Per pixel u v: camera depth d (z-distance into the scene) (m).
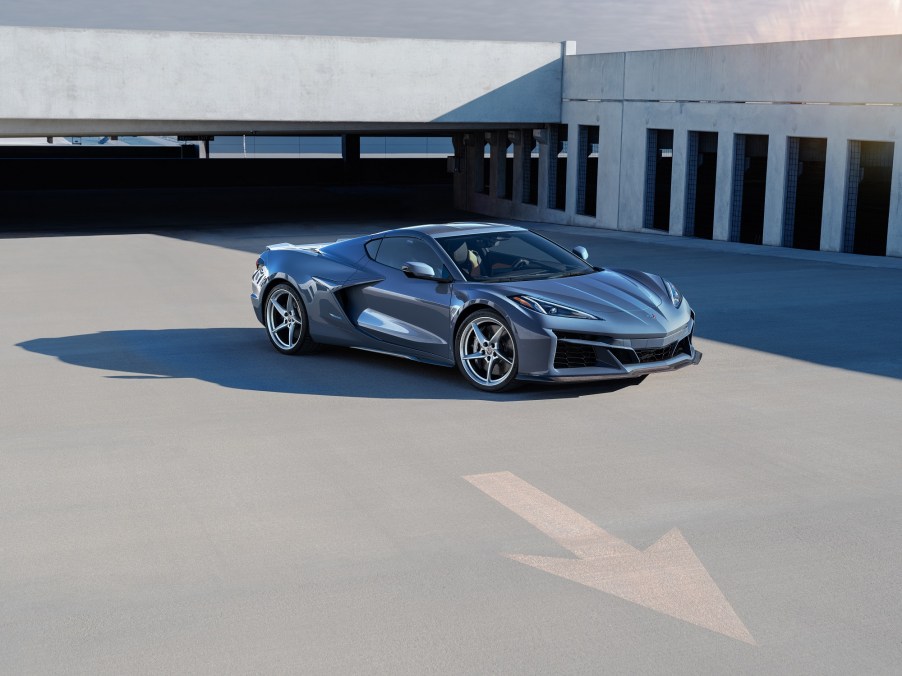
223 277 13.95
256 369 7.77
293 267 8.27
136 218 31.20
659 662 3.29
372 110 26.50
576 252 7.90
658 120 23.50
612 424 6.04
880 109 17.53
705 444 5.61
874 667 3.25
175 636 3.49
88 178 44.44
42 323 10.18
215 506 4.75
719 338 8.69
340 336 7.96
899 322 9.41
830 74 18.53
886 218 18.61
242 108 25.38
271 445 5.72
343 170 47.25
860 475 5.07
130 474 5.24
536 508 4.67
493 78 27.36
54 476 5.23
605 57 25.53
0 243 20.53
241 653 3.37
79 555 4.20
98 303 11.54
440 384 7.17
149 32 24.31
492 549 4.20
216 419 6.30
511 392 6.88
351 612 3.65
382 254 7.87
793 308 10.34
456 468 5.26
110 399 6.86
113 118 24.36
